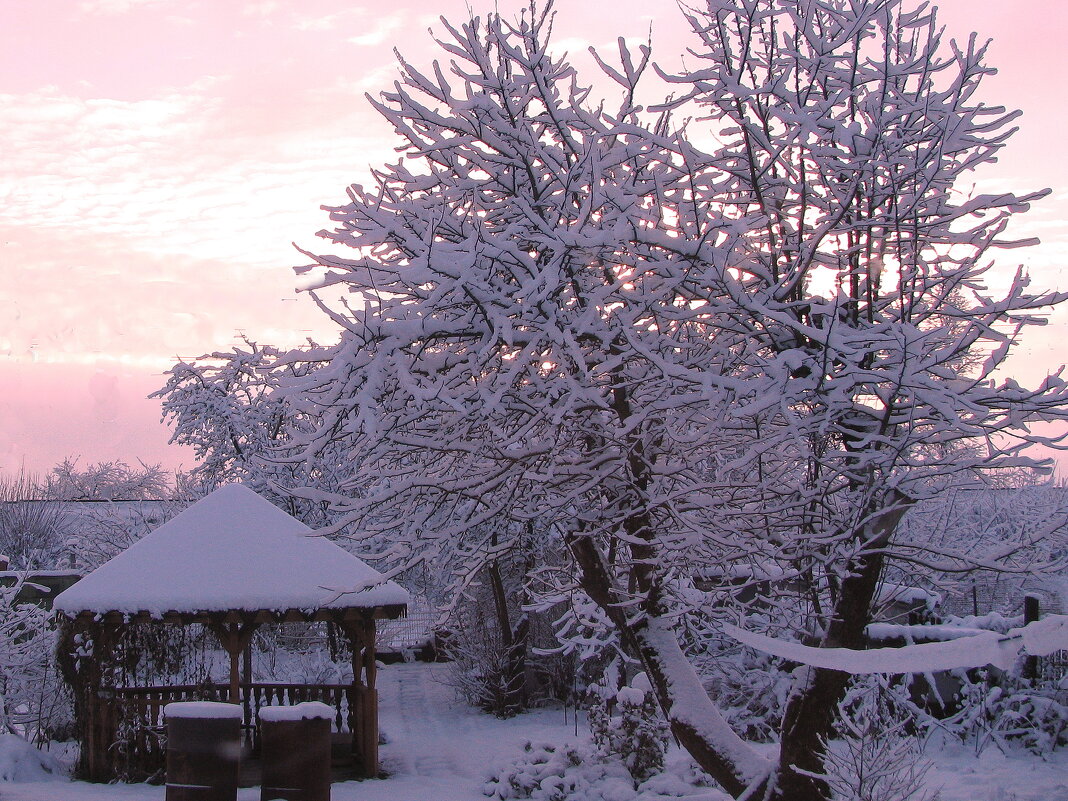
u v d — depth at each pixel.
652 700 11.88
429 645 25.97
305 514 22.62
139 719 13.46
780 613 7.69
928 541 11.00
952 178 7.10
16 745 13.63
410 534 6.84
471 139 7.35
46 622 16.02
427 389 5.69
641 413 6.68
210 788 8.89
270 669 19.53
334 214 7.11
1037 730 12.16
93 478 43.62
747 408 5.82
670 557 7.02
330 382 6.06
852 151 6.76
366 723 13.59
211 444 24.39
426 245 6.16
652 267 6.66
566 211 7.30
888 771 6.91
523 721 18.05
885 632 13.34
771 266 7.30
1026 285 6.28
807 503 6.61
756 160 7.51
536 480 6.94
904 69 6.84
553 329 6.51
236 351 24.77
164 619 13.12
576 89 7.89
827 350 6.06
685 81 7.09
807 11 7.05
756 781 6.63
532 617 19.44
